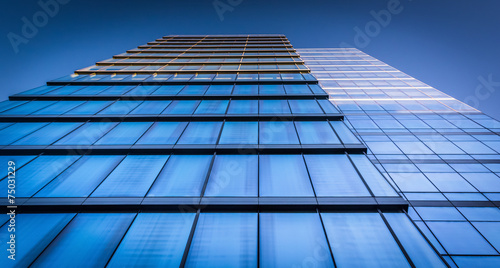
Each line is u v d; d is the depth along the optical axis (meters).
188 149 10.87
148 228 7.18
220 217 7.66
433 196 13.55
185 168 9.78
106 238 6.81
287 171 9.55
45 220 7.39
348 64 42.94
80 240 6.75
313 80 19.78
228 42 41.12
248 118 13.84
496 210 12.48
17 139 11.58
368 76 35.69
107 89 18.22
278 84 19.55
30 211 7.71
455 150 17.58
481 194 13.53
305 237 6.92
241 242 6.77
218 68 24.58
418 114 23.28
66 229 7.09
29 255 6.26
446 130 20.33
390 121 22.12
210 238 6.89
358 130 20.81
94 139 11.68
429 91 28.97
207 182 8.91
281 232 7.09
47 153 10.66
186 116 13.97
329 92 29.72
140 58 29.33
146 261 6.20
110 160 10.31
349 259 6.24
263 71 23.20
